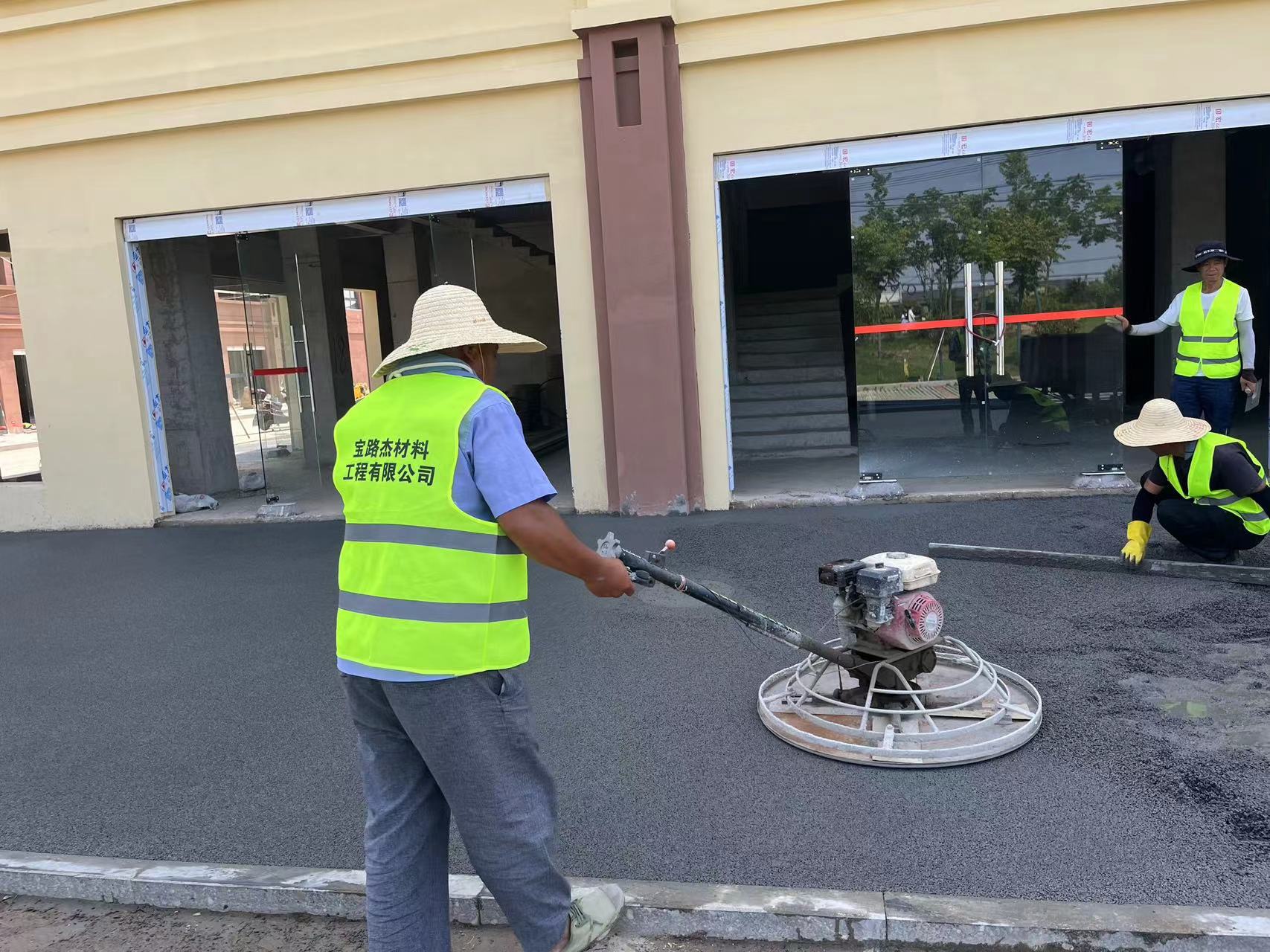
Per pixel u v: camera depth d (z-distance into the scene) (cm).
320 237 1004
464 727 211
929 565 345
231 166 768
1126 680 377
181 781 353
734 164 692
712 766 332
